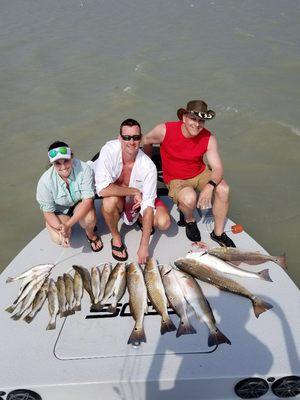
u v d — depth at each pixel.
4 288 2.47
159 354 2.05
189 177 2.86
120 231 2.84
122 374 1.98
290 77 6.62
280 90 6.26
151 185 2.60
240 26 8.61
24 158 4.97
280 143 5.05
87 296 2.38
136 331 2.15
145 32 8.54
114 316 2.26
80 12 9.74
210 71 6.90
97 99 6.22
